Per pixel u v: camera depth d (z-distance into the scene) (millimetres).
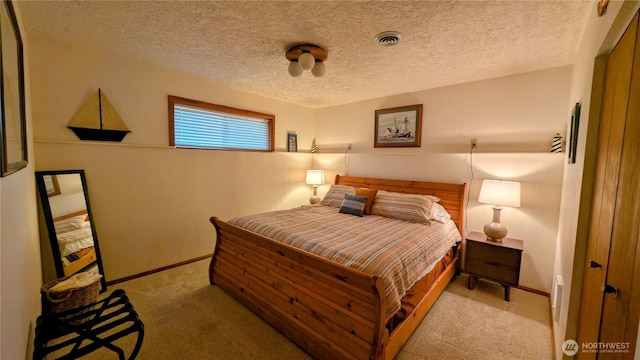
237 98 3635
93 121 2484
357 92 3680
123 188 2719
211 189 3436
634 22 924
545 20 1758
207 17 1830
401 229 2529
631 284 856
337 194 3723
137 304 2338
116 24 1943
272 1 1629
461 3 1603
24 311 1327
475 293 2625
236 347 1840
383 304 1459
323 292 1724
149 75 2818
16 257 1196
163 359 1724
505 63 2525
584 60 1700
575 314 1413
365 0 1594
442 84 3242
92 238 2475
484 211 2980
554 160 2559
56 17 1852
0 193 908
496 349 1850
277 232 2295
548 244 2607
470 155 3057
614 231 1017
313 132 4793
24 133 1541
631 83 934
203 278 2846
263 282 2146
